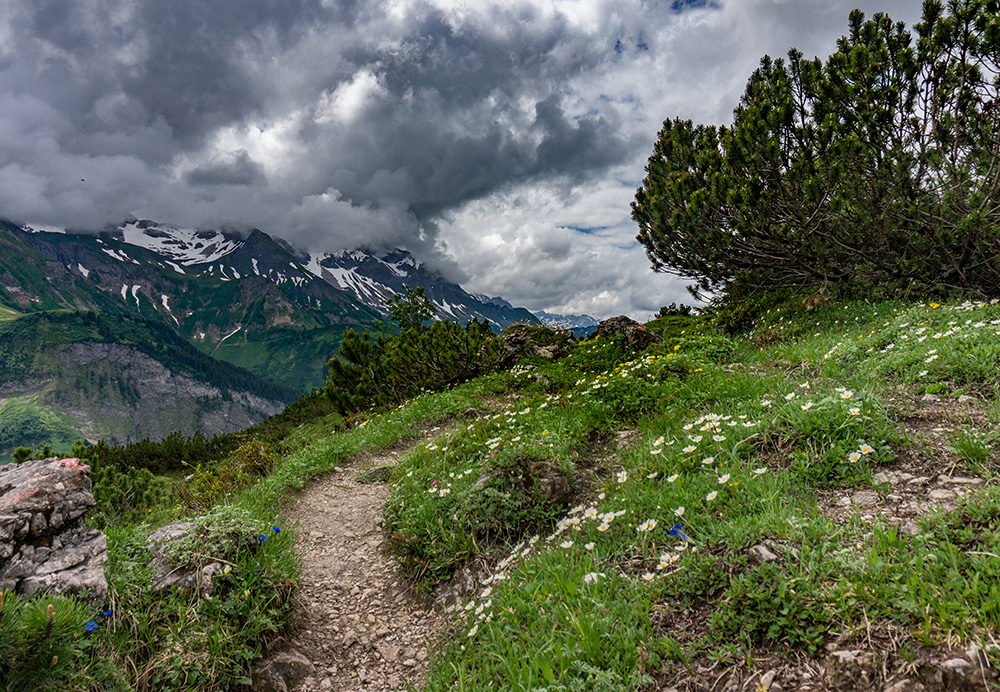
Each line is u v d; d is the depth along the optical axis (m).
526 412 9.66
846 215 11.31
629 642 3.05
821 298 12.79
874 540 3.12
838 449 4.34
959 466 3.81
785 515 3.68
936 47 9.81
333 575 6.04
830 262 12.40
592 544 4.23
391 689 4.10
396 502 7.30
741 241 12.95
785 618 2.82
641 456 5.95
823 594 2.83
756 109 11.54
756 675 2.64
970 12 9.31
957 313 7.54
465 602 4.95
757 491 4.18
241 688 3.96
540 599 3.92
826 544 3.17
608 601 3.50
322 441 12.73
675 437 6.01
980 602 2.45
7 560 3.82
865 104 10.78
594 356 14.82
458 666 3.72
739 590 3.09
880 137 10.77
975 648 2.25
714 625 3.01
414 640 4.70
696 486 4.65
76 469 4.54
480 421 10.16
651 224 15.05
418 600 5.34
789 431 4.93
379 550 6.54
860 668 2.45
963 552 2.82
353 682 4.27
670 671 2.85
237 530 5.09
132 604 4.02
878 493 3.79
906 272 11.33
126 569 4.29
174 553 4.57
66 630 3.17
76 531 4.27
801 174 10.98
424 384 18.77
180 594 4.29
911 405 5.01
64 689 3.08
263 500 8.05
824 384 6.26
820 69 11.34
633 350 14.35
